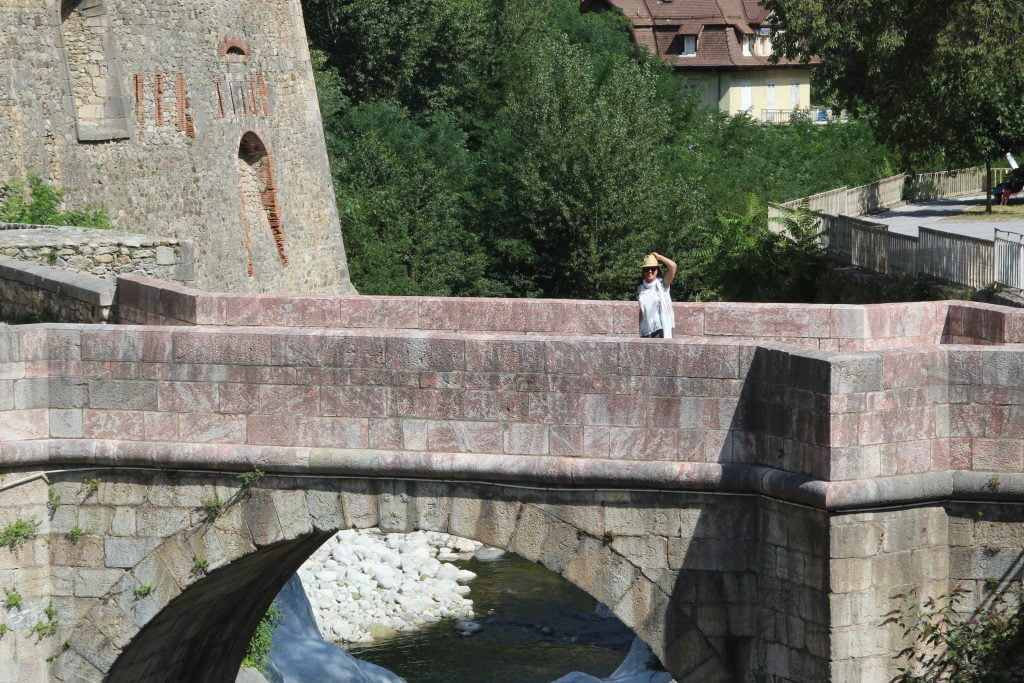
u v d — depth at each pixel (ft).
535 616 129.80
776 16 266.57
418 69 284.20
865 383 57.41
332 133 260.01
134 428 66.80
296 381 64.90
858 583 58.39
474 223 256.32
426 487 64.18
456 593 134.62
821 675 58.85
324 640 115.55
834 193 231.30
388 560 144.66
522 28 299.99
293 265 190.80
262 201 186.19
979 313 81.10
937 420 59.11
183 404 66.13
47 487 68.13
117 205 154.20
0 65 136.77
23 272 95.81
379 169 249.75
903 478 58.08
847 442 57.31
